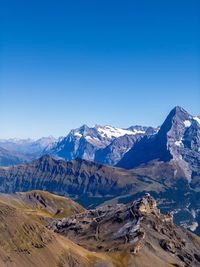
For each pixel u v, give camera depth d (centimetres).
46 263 17312
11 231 17012
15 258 16050
